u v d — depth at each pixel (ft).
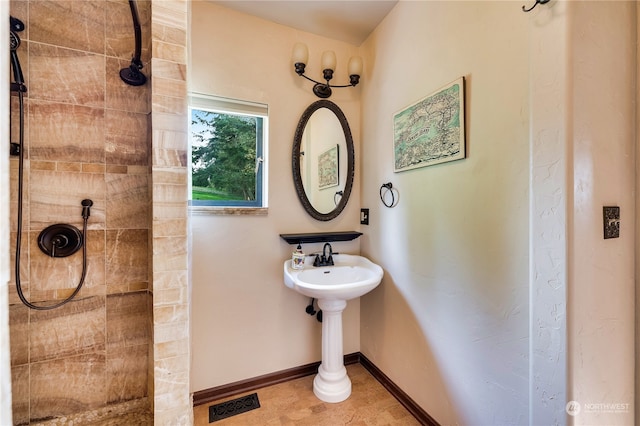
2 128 1.45
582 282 2.71
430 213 4.68
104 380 3.85
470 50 3.92
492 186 3.64
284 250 6.01
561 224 2.69
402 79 5.30
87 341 3.77
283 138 5.98
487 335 3.73
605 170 2.90
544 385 2.85
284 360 6.04
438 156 4.45
